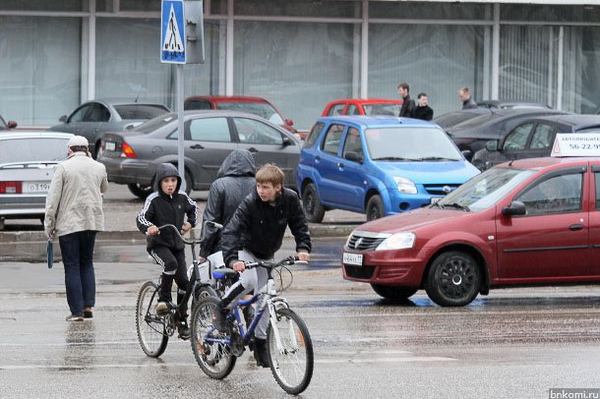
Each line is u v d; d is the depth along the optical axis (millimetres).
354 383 27219
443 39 98562
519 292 44594
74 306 36125
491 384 27094
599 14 101812
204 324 28359
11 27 87875
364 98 96625
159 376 28250
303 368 25859
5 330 34406
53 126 84438
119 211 63812
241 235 26891
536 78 101062
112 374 28406
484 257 39938
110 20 89812
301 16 94562
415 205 53500
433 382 27281
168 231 31000
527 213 40531
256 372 28875
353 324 35750
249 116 69375
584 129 60906
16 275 45094
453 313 38312
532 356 30578
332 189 58531
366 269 40250
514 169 42031
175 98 92125
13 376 27922
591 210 40875
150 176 67000
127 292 42188
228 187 31000
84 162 36844
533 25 100562
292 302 40656
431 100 98750
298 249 27000
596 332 34469
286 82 94750
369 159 55781
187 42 46562
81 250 36719
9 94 88125
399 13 97250
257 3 93438
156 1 90625
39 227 57906
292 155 69500
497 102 87000
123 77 90500
